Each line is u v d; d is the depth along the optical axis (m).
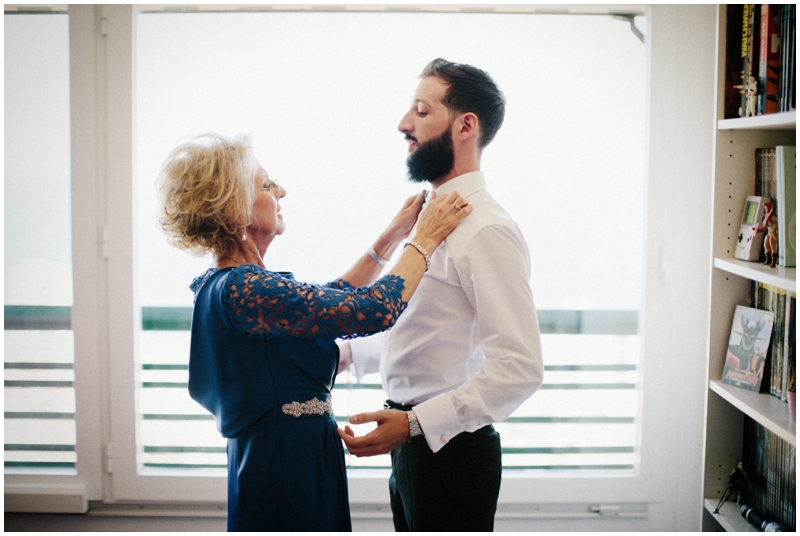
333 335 1.23
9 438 2.12
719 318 1.59
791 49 1.34
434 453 1.36
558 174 2.05
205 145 1.26
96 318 2.08
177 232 1.29
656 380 2.10
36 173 2.05
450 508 1.37
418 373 1.39
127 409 2.10
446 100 1.38
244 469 1.29
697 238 2.05
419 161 1.42
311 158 2.04
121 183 2.04
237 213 1.27
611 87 2.03
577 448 2.13
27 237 2.07
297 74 2.02
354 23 2.01
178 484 2.11
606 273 2.09
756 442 1.56
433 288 1.37
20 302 2.09
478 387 1.26
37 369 2.10
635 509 2.15
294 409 1.28
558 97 2.03
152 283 2.10
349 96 2.02
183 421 2.12
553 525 2.15
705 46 2.00
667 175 2.04
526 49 2.01
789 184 1.40
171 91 2.03
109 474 2.13
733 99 1.53
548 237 2.07
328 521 1.31
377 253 1.58
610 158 2.05
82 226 2.05
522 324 1.28
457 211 1.33
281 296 1.21
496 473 1.41
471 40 2.01
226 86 2.03
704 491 1.64
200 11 2.01
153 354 2.11
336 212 2.05
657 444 2.11
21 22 2.00
